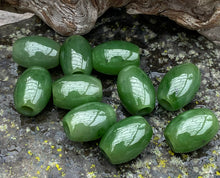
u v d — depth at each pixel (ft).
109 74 0.81
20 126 0.78
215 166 0.76
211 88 0.82
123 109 0.80
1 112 0.79
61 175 0.75
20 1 0.83
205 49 0.85
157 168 0.75
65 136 0.77
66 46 0.80
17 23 0.87
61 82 0.77
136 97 0.76
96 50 0.80
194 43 0.85
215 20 0.81
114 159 0.73
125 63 0.79
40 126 0.78
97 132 0.74
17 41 0.80
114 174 0.75
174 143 0.74
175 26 0.87
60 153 0.76
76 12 0.80
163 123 0.79
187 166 0.76
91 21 0.82
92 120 0.74
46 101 0.77
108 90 0.81
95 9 0.81
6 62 0.83
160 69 0.83
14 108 0.79
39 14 0.84
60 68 0.83
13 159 0.76
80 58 0.79
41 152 0.76
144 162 0.76
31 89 0.76
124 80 0.76
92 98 0.76
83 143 0.77
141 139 0.73
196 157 0.76
